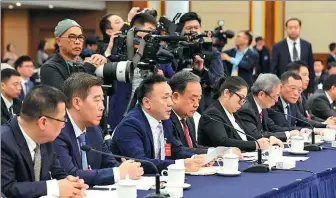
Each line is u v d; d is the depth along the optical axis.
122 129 4.28
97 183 3.70
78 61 5.23
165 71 5.94
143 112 4.38
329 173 4.31
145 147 4.30
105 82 4.97
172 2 9.34
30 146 3.48
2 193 3.32
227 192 3.45
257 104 5.98
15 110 6.66
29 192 3.29
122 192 3.20
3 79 6.78
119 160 4.28
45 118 3.41
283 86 6.58
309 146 5.25
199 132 5.31
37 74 9.74
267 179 3.87
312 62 9.38
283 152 5.10
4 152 3.38
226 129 5.29
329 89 7.80
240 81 5.32
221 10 14.13
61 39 5.12
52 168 3.67
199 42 5.95
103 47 6.26
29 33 17.02
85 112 3.88
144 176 3.95
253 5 14.00
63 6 15.13
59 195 3.29
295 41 9.37
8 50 14.88
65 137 3.83
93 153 4.03
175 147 4.70
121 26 6.26
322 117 7.64
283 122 6.52
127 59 5.31
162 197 3.16
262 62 11.73
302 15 14.05
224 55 9.14
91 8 15.36
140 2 12.37
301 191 3.88
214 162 4.44
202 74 6.07
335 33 13.94
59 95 3.44
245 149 5.14
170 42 5.75
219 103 5.35
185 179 3.86
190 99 4.84
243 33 9.12
